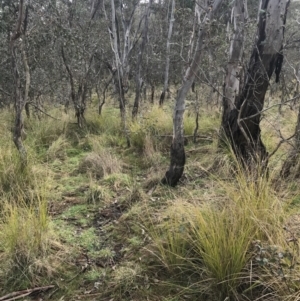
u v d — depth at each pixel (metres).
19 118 4.67
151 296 2.72
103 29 8.74
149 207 4.01
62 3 7.67
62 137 7.05
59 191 4.62
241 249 2.60
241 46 5.36
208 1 4.67
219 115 8.12
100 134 7.29
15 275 2.94
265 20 4.22
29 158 5.01
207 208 3.03
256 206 2.93
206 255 2.71
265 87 4.47
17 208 3.51
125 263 3.10
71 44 7.15
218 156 5.07
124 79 8.63
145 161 5.73
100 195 4.38
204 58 7.80
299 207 3.38
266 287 2.45
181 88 4.20
